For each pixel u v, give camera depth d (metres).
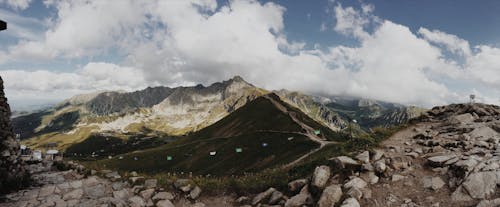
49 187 14.27
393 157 13.98
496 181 9.99
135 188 14.84
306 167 16.62
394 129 21.23
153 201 13.93
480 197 9.72
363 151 15.54
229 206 13.73
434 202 10.20
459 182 10.74
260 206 12.88
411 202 10.45
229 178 17.16
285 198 12.81
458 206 9.75
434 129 19.73
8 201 12.61
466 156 12.45
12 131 14.91
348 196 10.80
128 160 138.62
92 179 15.48
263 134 124.44
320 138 107.31
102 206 12.93
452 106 24.19
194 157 123.06
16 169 14.12
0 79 14.59
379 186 11.77
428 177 11.84
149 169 121.56
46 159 21.38
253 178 16.52
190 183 15.47
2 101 14.54
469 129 17.22
